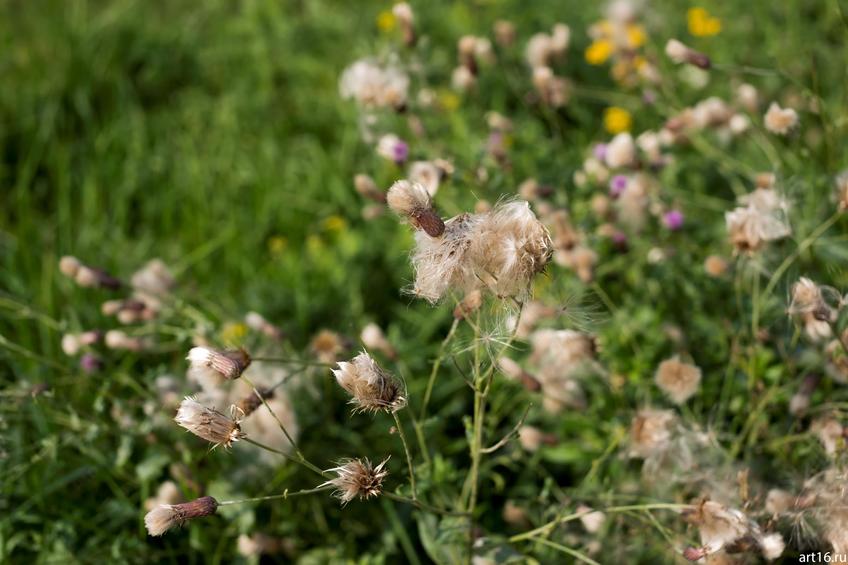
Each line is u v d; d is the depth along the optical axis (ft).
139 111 3.26
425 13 3.40
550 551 1.93
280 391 2.10
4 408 2.04
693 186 2.57
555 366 2.02
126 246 2.75
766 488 1.89
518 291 1.58
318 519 2.09
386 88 2.27
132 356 2.27
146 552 2.02
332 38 3.51
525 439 2.03
